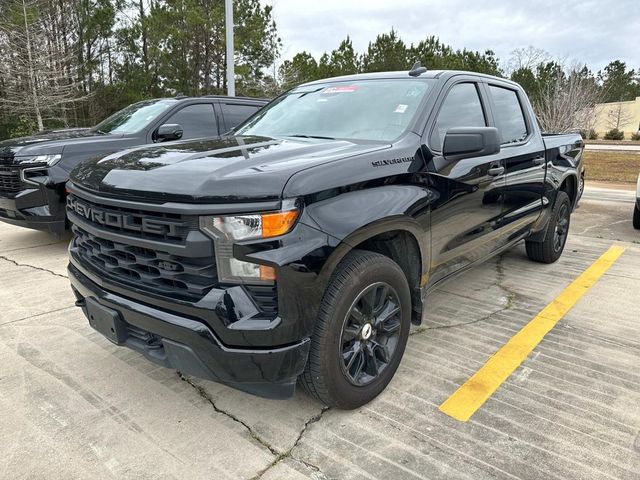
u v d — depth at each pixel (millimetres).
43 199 5328
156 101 6910
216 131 6895
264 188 2076
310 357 2336
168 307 2215
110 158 2785
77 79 21219
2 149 5438
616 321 3840
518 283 4754
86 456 2293
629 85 68938
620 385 2902
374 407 2672
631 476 2168
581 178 5848
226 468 2219
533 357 3242
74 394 2803
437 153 3023
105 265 2547
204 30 19906
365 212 2369
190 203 2092
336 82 3816
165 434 2453
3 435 2438
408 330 2865
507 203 3922
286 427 2510
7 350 3320
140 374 3023
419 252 2844
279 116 3697
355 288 2389
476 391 2832
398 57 31531
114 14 21469
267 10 21562
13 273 4969
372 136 3049
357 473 2186
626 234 7039
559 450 2332
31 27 18781
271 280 2078
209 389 2861
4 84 20094
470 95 3689
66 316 3889
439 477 2160
